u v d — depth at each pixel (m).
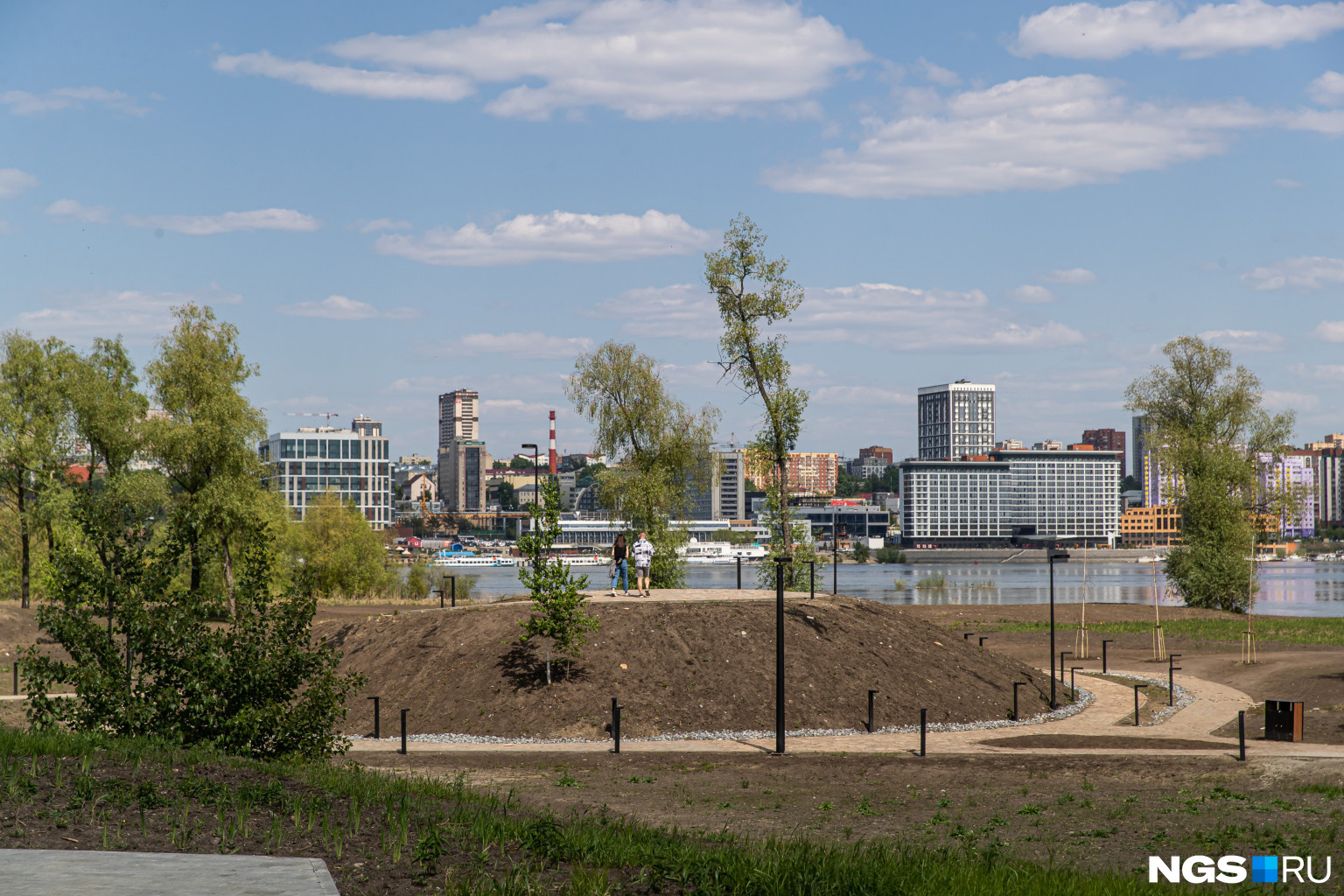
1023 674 34.44
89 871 9.09
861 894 10.35
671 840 12.45
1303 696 33.81
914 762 22.50
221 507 51.88
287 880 8.99
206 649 16.03
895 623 34.97
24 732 15.37
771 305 50.56
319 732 16.98
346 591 82.81
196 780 12.84
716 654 30.22
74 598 16.05
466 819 12.53
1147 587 131.75
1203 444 72.31
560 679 28.94
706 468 56.06
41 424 54.94
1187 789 19.27
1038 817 16.66
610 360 54.59
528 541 29.03
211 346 55.28
